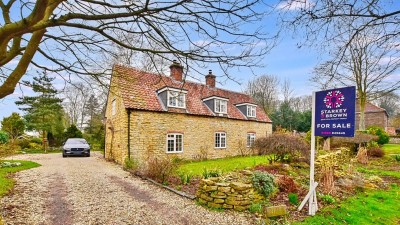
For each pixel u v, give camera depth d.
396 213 6.81
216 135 20.84
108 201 7.39
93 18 2.93
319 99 6.66
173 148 17.36
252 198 6.92
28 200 7.23
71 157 20.80
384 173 13.51
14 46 3.43
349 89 6.04
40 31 3.27
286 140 12.48
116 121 17.42
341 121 6.13
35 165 14.47
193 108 19.36
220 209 6.74
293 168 12.75
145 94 16.97
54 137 31.94
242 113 24.28
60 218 5.92
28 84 5.07
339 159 16.05
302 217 6.18
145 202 7.35
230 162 17.23
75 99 42.72
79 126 43.62
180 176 10.41
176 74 20.50
